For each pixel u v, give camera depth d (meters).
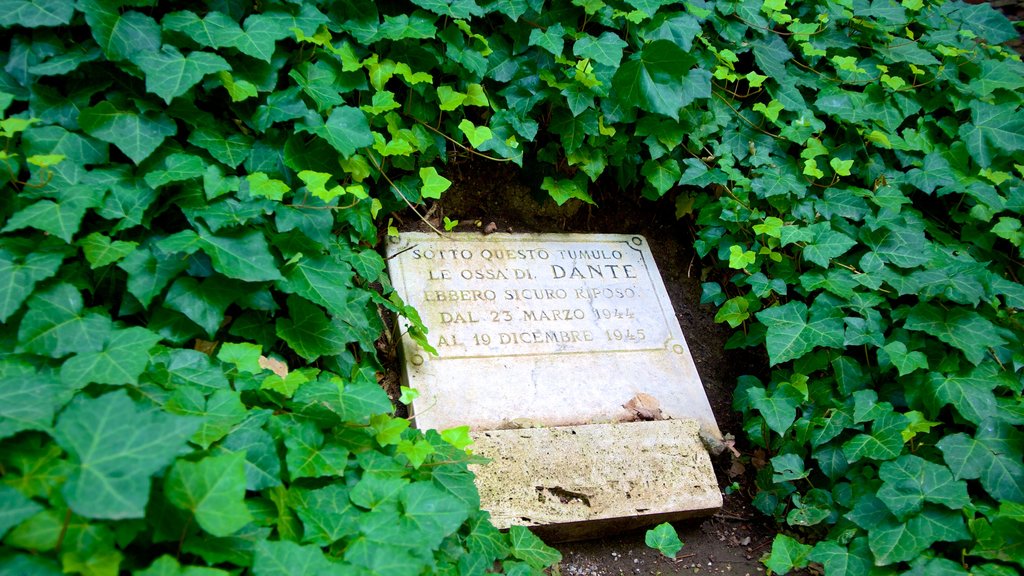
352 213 2.95
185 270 2.38
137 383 2.03
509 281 3.40
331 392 2.25
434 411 2.94
